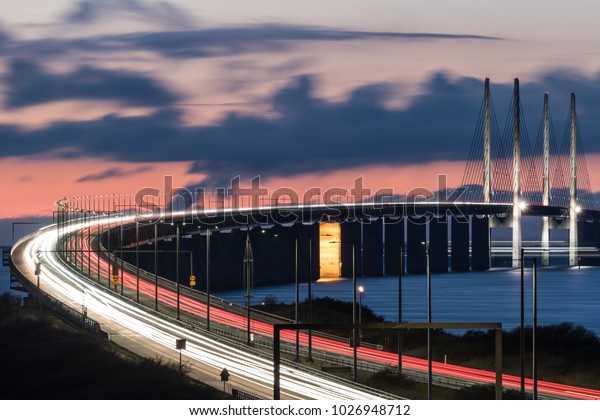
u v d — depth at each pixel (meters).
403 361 139.50
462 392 107.00
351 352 147.38
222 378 105.31
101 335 143.75
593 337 162.00
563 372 134.00
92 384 107.81
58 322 159.50
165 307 190.38
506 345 155.25
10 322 152.25
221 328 166.38
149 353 131.88
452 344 156.50
